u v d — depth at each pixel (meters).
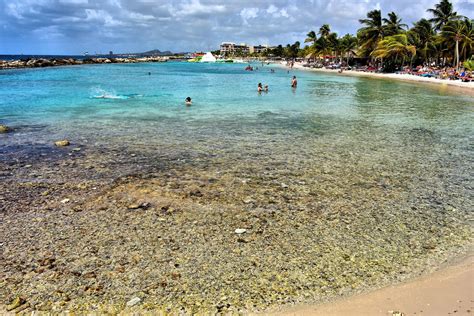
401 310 5.16
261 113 23.03
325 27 116.81
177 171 11.02
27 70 73.44
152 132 16.72
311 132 17.14
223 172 10.97
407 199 9.13
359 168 11.59
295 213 8.20
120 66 113.12
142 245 6.76
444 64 79.81
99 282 5.70
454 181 10.52
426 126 19.17
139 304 5.24
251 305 5.25
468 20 66.44
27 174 10.63
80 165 11.52
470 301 5.34
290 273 5.98
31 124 18.38
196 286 5.64
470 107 27.34
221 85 46.50
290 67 130.62
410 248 6.82
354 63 112.50
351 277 5.91
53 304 5.23
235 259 6.35
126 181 10.08
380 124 19.55
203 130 17.33
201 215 8.02
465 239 7.17
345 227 7.59
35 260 6.25
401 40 77.00
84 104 26.22
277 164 11.89
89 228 7.38
